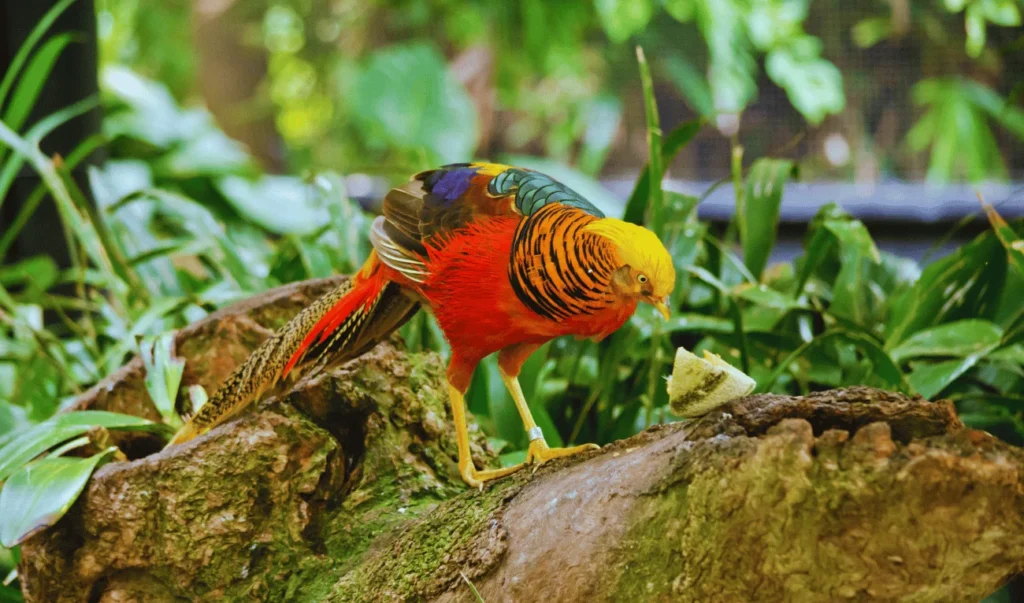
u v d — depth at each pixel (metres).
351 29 17.00
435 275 3.17
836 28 12.31
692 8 13.12
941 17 11.81
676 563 2.59
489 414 4.97
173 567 3.45
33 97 6.20
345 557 3.55
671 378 2.72
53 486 3.43
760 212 5.39
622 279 2.76
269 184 10.98
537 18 14.80
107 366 5.55
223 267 6.04
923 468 2.30
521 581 2.83
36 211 7.48
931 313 5.20
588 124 14.62
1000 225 4.49
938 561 2.34
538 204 3.02
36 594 3.60
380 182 11.55
